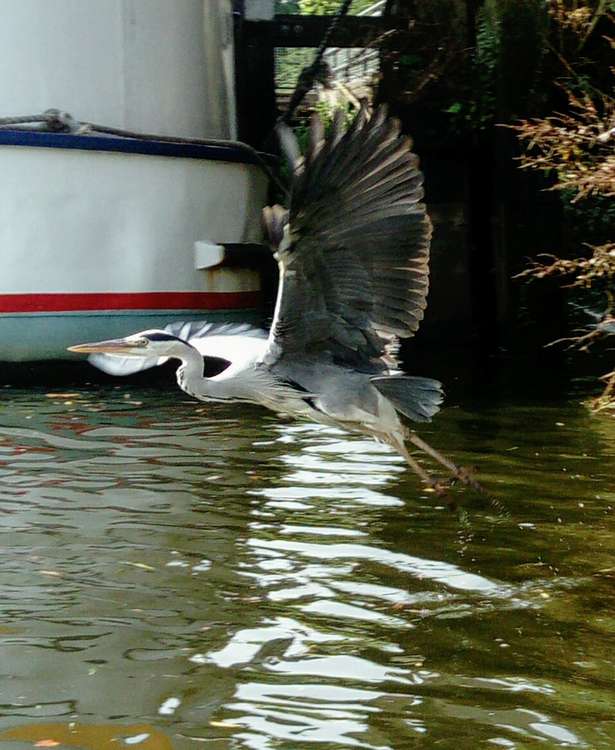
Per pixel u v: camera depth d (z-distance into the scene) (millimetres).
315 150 5500
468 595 6762
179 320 13250
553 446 10109
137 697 5410
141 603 6555
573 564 7266
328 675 5676
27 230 12320
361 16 17094
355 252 5883
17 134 12094
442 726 5172
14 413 11406
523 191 16453
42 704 5332
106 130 12484
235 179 13672
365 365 6465
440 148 16734
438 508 8391
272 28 16906
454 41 16406
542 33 15055
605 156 11641
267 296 16656
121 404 11969
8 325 12445
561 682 5637
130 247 12852
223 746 4961
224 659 5836
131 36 12906
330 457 9812
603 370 13938
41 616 6336
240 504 8430
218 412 11602
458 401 12109
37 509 8211
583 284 12172
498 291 16766
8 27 12305
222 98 14211
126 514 8133
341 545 7566
